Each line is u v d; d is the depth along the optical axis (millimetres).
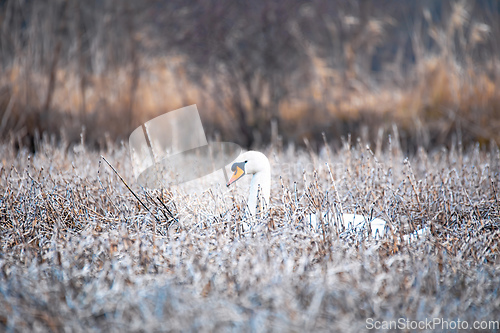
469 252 7906
